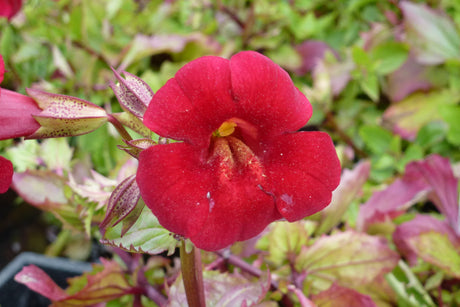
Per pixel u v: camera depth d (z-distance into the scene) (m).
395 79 0.27
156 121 0.11
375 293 0.19
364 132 0.26
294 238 0.19
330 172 0.12
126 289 0.19
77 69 0.27
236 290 0.17
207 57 0.12
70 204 0.19
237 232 0.12
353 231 0.19
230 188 0.12
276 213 0.12
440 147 0.26
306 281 0.19
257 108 0.12
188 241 0.13
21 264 0.23
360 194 0.22
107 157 0.26
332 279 0.19
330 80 0.27
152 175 0.11
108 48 0.27
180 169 0.12
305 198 0.12
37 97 0.13
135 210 0.13
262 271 0.18
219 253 0.18
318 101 0.27
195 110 0.12
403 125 0.26
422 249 0.18
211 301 0.16
